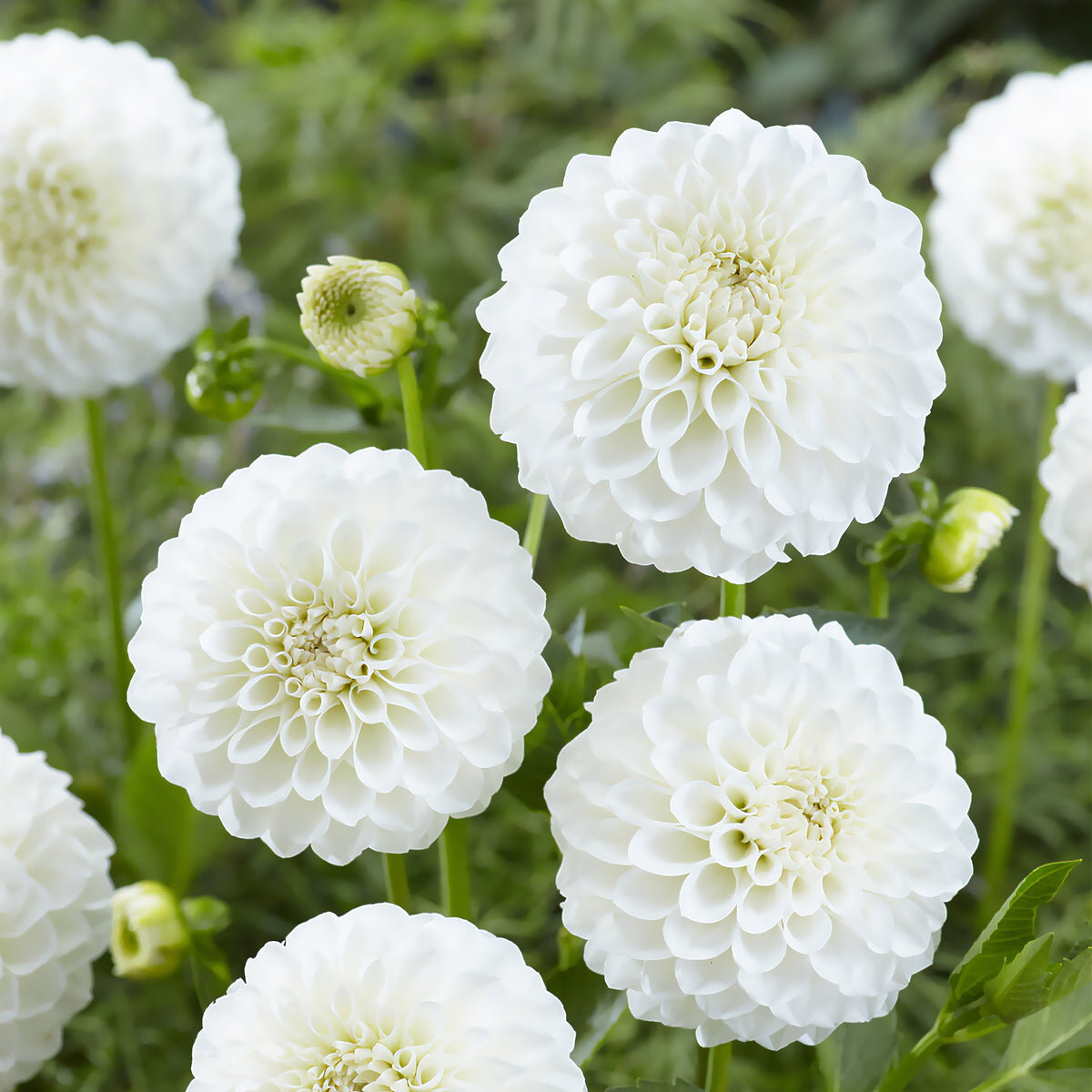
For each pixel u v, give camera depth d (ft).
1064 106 3.07
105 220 2.92
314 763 2.43
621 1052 2.96
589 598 3.37
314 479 2.41
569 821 2.40
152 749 2.81
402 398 2.69
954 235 3.12
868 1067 2.55
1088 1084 2.47
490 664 2.42
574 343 2.40
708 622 2.43
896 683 2.42
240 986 2.39
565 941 2.59
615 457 2.39
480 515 2.44
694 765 2.40
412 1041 2.37
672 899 2.39
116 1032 3.00
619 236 2.39
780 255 2.42
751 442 2.42
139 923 2.64
